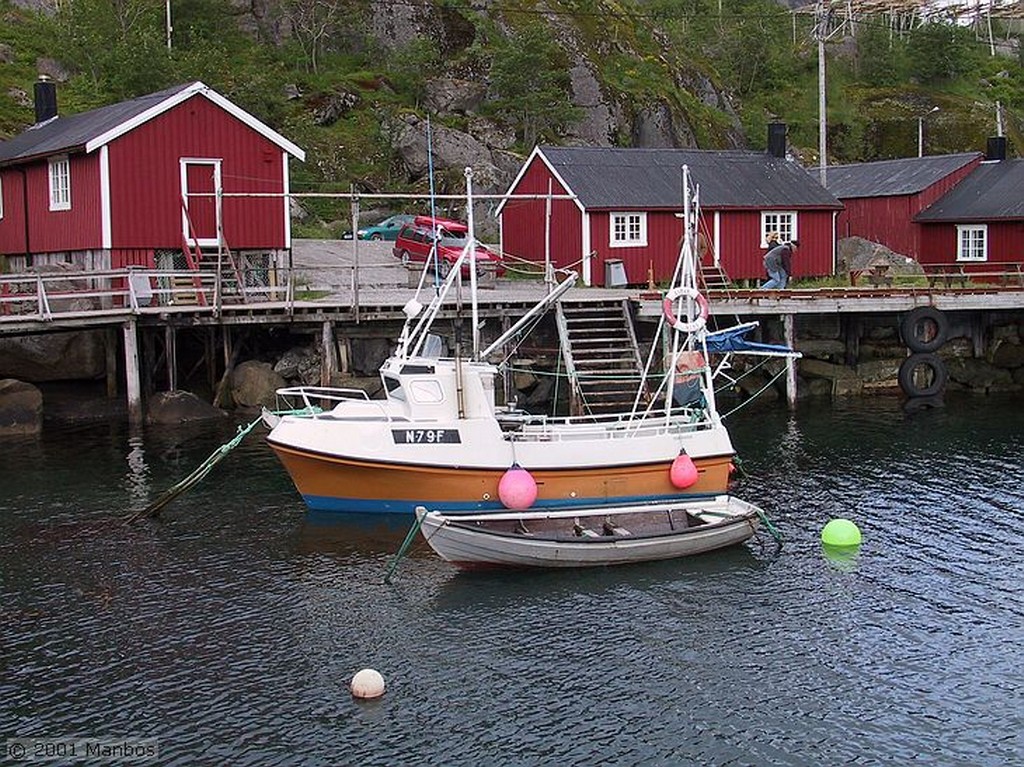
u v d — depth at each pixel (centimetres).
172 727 1257
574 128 5822
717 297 3019
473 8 6378
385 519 1977
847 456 2484
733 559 1791
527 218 3966
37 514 2017
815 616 1558
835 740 1233
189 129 3166
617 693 1337
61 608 1581
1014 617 1555
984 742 1228
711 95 7012
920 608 1586
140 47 4819
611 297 2991
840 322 3362
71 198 3177
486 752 1209
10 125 4500
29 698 1322
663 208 3738
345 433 1959
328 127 5484
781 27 8675
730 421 2902
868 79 8231
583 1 6762
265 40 5994
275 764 1184
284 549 1825
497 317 2966
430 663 1412
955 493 2170
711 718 1280
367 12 6231
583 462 1953
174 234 3164
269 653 1439
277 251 3328
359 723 1267
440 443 1942
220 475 2289
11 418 2681
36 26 5444
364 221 5062
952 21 9362
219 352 3066
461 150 5356
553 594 1639
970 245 4341
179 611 1571
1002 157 4734
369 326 2939
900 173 4716
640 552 1756
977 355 3475
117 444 2558
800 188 4006
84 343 2952
